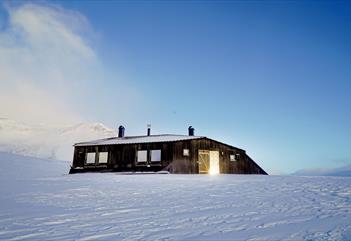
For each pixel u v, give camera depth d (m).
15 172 34.88
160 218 6.87
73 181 17.14
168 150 26.64
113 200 9.90
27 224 6.56
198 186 13.23
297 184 12.93
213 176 19.91
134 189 12.72
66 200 10.03
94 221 6.76
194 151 27.61
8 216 7.46
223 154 29.12
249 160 30.84
